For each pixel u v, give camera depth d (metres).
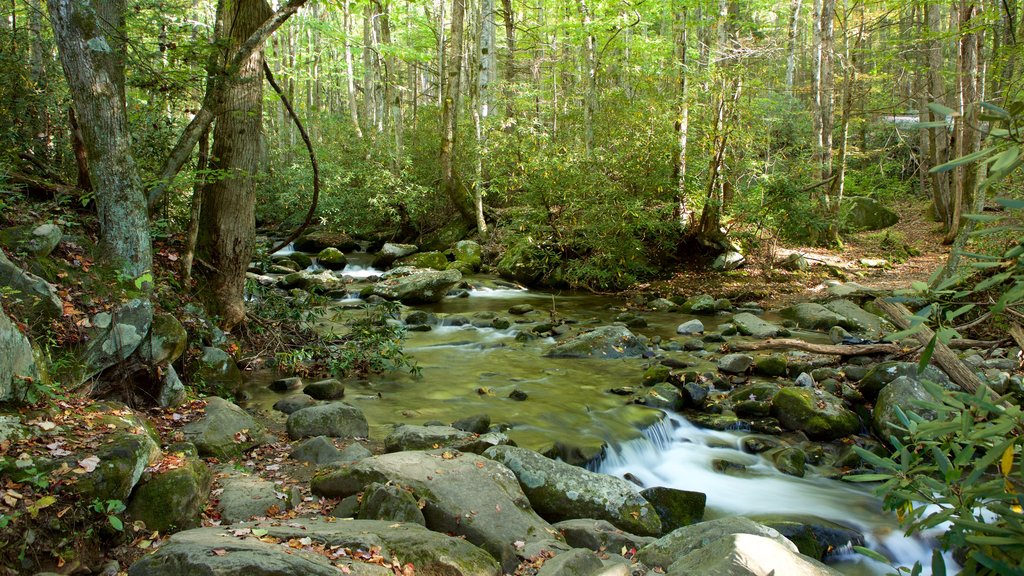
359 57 29.41
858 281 13.61
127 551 3.43
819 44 17.00
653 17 20.22
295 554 3.06
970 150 14.20
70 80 5.22
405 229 19.70
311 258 17.11
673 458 6.15
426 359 8.77
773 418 6.81
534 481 4.87
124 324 5.17
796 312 11.07
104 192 5.41
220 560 2.90
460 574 3.33
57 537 3.21
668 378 7.83
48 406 4.02
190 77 6.36
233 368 6.77
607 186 14.20
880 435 6.32
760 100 16.89
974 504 1.69
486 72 17.34
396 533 3.58
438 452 4.88
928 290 1.63
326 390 6.89
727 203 15.60
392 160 20.03
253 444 5.35
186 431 5.10
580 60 20.81
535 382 7.78
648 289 13.98
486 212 18.19
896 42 14.08
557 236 15.05
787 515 5.01
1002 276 1.45
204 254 7.44
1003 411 1.54
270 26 6.21
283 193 19.64
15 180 6.58
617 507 4.71
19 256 5.00
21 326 4.39
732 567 2.77
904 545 4.68
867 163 25.70
